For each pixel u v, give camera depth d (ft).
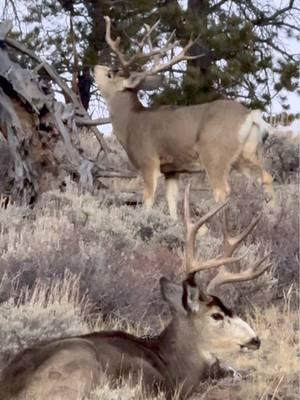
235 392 53.78
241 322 50.01
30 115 96.53
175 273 69.72
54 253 67.00
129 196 102.83
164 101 165.48
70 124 100.53
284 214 88.02
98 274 65.21
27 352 45.50
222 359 58.23
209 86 167.53
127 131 105.29
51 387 43.65
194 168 102.32
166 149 102.32
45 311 53.98
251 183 99.35
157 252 76.23
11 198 94.17
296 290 71.92
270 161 123.85
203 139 100.78
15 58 104.32
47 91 99.71
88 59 170.40
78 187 98.07
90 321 62.23
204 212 96.58
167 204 104.53
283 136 136.15
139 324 63.16
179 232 83.05
